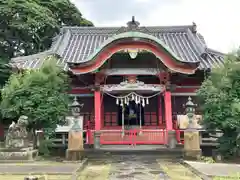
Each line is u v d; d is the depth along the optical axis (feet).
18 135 45.39
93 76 58.34
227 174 32.68
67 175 34.40
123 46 54.08
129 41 53.72
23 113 47.01
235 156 47.29
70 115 52.85
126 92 59.67
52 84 49.24
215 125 45.14
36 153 47.98
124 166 41.81
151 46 54.13
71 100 57.57
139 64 58.70
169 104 56.59
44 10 87.25
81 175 35.12
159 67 57.47
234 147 45.09
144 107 66.59
